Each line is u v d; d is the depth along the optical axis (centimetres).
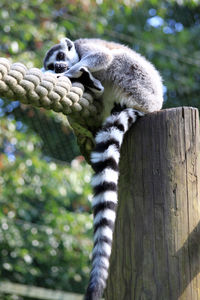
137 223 487
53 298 1216
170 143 489
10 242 1178
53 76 500
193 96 1541
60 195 1195
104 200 473
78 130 592
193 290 459
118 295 484
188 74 1561
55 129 1339
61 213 1219
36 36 1196
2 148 1191
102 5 1258
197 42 1709
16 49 1109
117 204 505
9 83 454
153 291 466
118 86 581
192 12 1714
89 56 575
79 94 529
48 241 1201
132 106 577
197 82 1605
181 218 474
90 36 1441
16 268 1212
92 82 556
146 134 504
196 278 462
